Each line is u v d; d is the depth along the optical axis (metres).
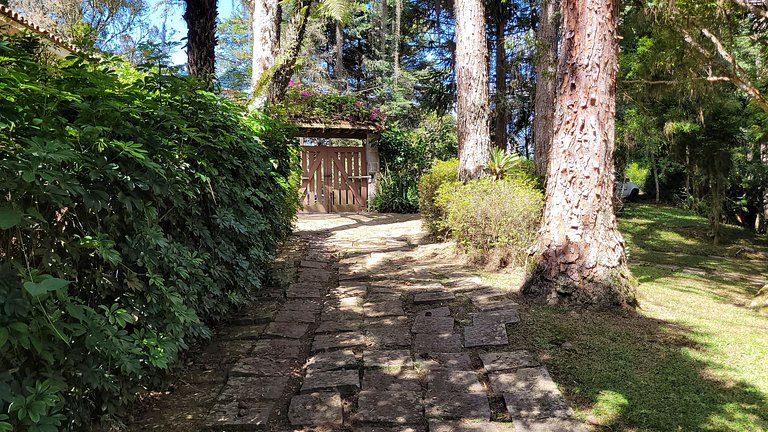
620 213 14.60
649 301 4.52
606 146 4.28
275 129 5.09
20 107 1.72
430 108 17.31
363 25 19.53
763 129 10.34
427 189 8.27
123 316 2.06
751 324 3.90
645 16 6.47
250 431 2.46
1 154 1.58
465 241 6.28
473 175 7.62
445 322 3.91
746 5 5.79
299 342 3.67
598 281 4.16
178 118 2.49
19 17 5.43
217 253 3.43
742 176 13.41
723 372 2.95
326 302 4.66
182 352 3.14
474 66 7.71
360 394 2.78
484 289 4.79
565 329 3.63
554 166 4.43
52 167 1.70
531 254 4.57
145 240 2.33
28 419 1.57
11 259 1.57
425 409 2.59
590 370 2.99
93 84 2.10
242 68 18.69
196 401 2.76
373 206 13.38
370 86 21.06
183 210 2.96
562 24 4.44
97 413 2.20
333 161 13.45
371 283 5.36
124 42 12.72
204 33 5.75
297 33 7.27
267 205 5.15
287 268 6.06
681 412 2.51
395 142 14.05
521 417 2.47
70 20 12.86
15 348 1.53
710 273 7.36
